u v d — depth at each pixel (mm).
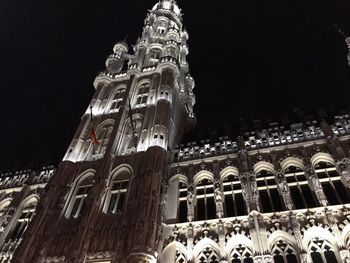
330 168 25344
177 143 35969
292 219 22047
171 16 53781
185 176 28359
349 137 26688
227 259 21422
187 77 47062
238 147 29000
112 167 28734
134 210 24188
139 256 20891
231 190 26312
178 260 22469
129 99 33281
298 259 20375
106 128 33875
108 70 42438
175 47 44875
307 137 28078
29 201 30641
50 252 23328
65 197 27125
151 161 27391
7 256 25438
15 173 34281
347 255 19391
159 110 32938
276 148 27969
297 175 25844
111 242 22828
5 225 28281
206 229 23438
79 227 23828
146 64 42781
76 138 32500
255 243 21344
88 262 22234
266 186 25578
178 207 26359
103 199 26203
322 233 21094
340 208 22000
